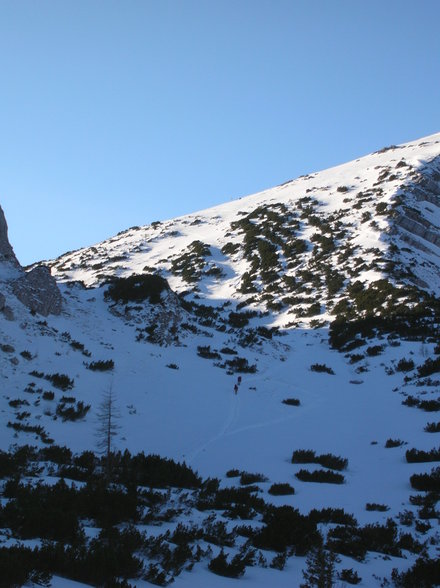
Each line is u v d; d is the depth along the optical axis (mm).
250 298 64688
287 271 69625
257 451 24188
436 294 59281
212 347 45250
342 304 56219
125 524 12273
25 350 31234
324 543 12836
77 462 19000
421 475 18203
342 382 39344
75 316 41438
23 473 16156
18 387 26859
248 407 32406
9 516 10586
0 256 39844
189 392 33469
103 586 8172
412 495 17484
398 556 12703
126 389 31625
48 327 35875
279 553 12195
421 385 34469
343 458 23078
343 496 17906
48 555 8492
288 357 47188
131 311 45344
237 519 14547
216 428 27891
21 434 21703
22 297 36969
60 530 10336
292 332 53625
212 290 70438
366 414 30781
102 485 13828
